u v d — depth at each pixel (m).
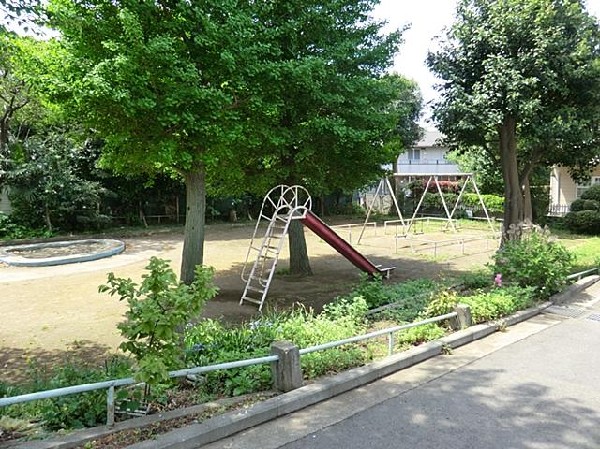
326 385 4.04
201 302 3.45
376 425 3.53
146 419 3.33
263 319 6.16
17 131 18.67
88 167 18.20
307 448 3.18
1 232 16.39
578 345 5.50
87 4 6.67
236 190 10.88
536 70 9.13
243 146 8.57
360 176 10.57
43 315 7.57
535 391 4.17
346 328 5.60
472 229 20.73
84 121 6.96
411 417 3.66
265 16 8.20
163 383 3.66
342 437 3.34
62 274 10.98
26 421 3.38
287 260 12.80
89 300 8.55
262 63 7.16
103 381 3.53
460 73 10.16
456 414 3.71
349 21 9.55
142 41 5.95
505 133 10.35
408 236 16.88
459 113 9.90
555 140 9.77
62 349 5.98
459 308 5.93
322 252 14.52
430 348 5.08
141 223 20.77
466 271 11.27
